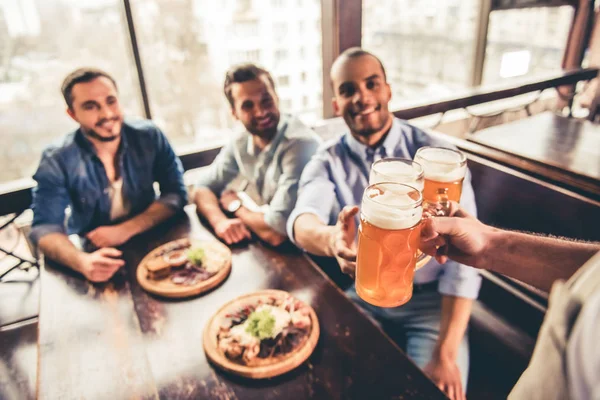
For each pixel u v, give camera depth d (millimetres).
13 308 1962
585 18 3807
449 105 3188
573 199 1794
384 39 2889
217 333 1225
